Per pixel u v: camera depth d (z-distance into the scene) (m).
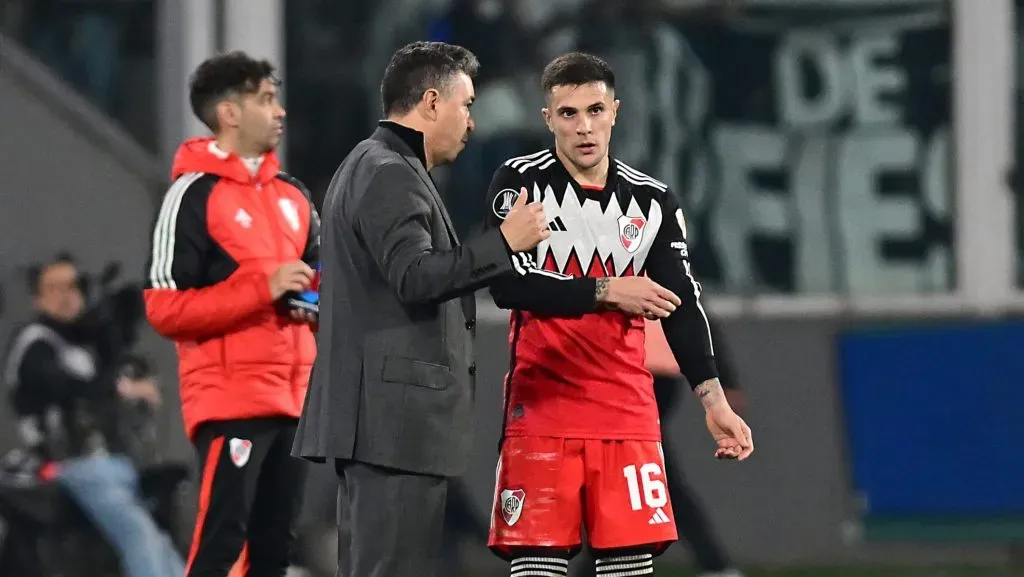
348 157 15.27
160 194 31.31
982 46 33.53
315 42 33.84
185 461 29.56
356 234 14.75
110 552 26.14
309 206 18.95
